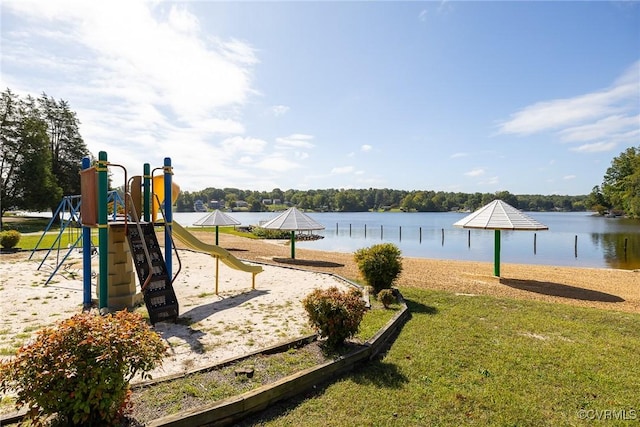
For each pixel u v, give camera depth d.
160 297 6.81
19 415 3.07
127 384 2.85
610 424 3.44
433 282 11.48
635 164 67.56
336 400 3.76
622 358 5.00
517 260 20.58
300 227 16.78
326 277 11.34
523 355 5.02
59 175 42.41
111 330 2.86
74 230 28.89
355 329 4.94
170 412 3.20
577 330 6.27
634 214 62.34
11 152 35.28
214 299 8.32
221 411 3.21
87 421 2.72
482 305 8.00
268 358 4.51
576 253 23.23
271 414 3.49
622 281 12.68
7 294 8.20
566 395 3.96
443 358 4.90
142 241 6.67
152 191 8.35
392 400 3.77
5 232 15.96
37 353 2.63
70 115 44.22
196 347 5.19
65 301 7.73
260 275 11.70
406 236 38.53
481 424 3.39
